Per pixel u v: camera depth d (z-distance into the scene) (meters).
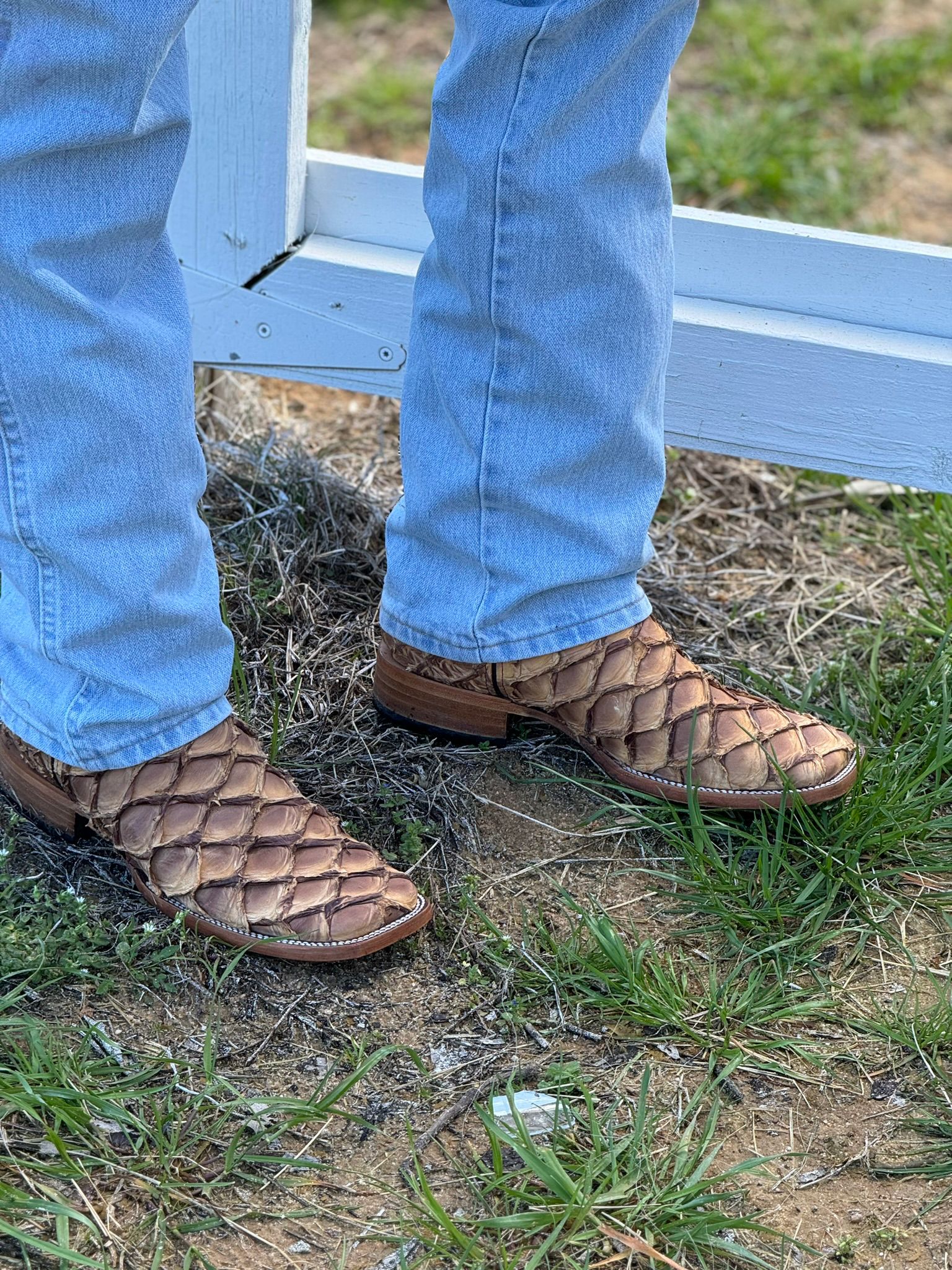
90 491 1.16
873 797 1.50
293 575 1.84
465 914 1.41
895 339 1.73
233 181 1.80
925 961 1.39
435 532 1.46
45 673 1.30
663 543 2.07
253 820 1.33
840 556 2.07
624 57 1.23
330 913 1.29
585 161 1.25
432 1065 1.25
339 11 3.82
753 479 2.22
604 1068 1.26
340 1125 1.19
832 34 3.66
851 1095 1.25
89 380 1.12
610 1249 1.10
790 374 1.74
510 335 1.33
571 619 1.47
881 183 3.06
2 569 1.25
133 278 1.19
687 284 1.80
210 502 1.97
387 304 1.84
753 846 1.50
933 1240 1.12
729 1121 1.22
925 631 1.85
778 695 1.70
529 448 1.38
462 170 1.28
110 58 1.02
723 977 1.37
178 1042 1.25
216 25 1.70
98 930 1.31
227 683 1.34
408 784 1.55
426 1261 1.08
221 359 1.96
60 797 1.37
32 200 1.07
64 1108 1.13
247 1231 1.10
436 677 1.55
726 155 2.99
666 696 1.49
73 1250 1.04
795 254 1.74
